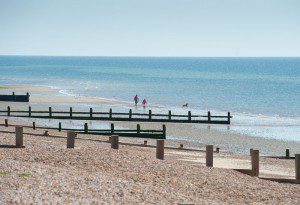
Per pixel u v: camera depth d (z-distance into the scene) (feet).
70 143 86.33
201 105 274.77
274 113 241.35
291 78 589.73
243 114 231.71
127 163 74.13
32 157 75.61
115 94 331.77
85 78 536.42
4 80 477.77
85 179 61.98
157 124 181.88
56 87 381.60
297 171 74.13
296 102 301.43
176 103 281.95
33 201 49.93
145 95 330.95
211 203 56.18
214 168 79.36
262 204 58.85
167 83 466.29
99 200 52.80
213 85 447.83
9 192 52.80
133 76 594.65
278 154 131.85
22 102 254.27
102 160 74.79
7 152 78.79
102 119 185.88
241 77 606.55
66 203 50.26
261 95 349.61
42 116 187.42
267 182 72.64
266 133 169.48
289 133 170.71
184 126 178.81
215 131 170.09
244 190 65.57
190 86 429.38
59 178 61.05
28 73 641.81
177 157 97.45
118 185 60.39
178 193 60.08
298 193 66.13
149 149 105.40
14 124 158.92
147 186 61.82
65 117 186.60
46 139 107.34
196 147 136.46
